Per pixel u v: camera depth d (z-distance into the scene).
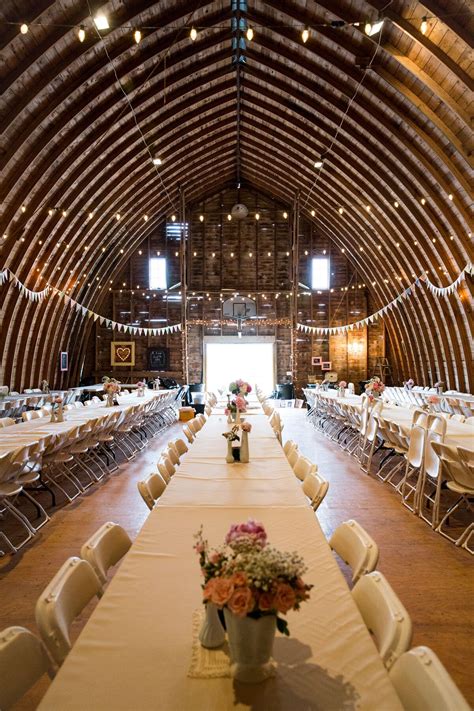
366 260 15.70
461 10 5.96
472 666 2.47
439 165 8.91
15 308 10.79
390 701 1.20
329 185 13.57
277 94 10.98
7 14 6.06
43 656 1.49
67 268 12.67
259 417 7.19
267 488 3.14
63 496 5.71
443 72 6.89
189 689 1.25
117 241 15.00
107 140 9.88
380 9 6.48
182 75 9.35
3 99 6.97
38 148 8.04
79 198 10.95
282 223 17.20
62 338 14.38
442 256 11.00
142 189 13.26
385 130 9.05
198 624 1.55
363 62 7.77
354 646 1.43
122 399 10.60
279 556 1.25
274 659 1.37
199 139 12.70
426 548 4.06
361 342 17.28
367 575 1.78
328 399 9.79
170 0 7.28
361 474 6.68
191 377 17.08
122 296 17.09
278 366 17.33
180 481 3.31
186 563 2.01
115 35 7.40
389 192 11.48
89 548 2.01
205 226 17.11
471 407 9.66
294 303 16.02
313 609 1.64
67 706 1.19
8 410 10.39
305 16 7.73
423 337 14.05
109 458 7.86
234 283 17.09
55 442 5.21
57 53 7.01
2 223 8.71
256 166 15.44
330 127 10.91
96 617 1.59
